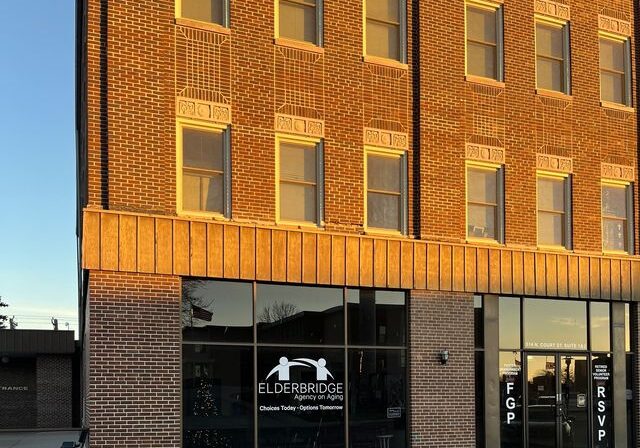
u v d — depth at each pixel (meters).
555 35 18.89
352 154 15.75
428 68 16.75
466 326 16.67
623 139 19.52
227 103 14.46
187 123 14.18
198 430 13.64
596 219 18.78
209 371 13.90
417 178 16.48
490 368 16.97
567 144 18.53
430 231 16.42
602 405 18.52
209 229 14.01
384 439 15.48
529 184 17.86
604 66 19.67
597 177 18.94
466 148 17.11
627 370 19.08
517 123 17.83
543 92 18.27
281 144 15.15
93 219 13.04
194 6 14.50
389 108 16.30
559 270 18.00
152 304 13.38
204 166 14.30
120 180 13.32
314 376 14.91
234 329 14.24
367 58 16.09
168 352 13.41
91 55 13.41
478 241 17.14
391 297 16.05
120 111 13.42
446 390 16.22
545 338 17.92
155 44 13.84
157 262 13.46
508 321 17.50
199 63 14.28
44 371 34.25
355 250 15.49
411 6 16.86
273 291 14.77
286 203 15.11
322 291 15.27
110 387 12.85
